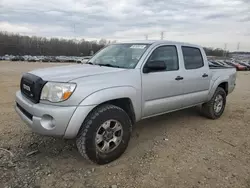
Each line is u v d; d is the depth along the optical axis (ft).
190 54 14.83
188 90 14.35
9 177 9.10
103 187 8.72
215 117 17.29
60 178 9.20
